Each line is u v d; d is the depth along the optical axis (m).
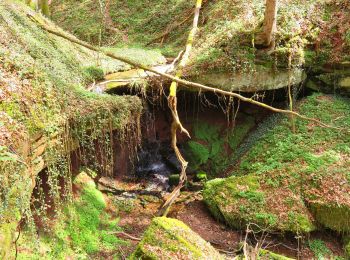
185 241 5.84
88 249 6.54
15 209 4.84
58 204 6.04
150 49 12.39
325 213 6.92
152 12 14.37
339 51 9.38
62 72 7.36
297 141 8.42
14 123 5.11
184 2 13.77
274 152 8.38
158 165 9.55
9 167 4.74
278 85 9.35
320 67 9.59
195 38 11.11
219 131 9.85
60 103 6.16
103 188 8.16
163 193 8.65
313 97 9.48
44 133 5.58
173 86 6.29
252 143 9.23
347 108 8.96
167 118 9.90
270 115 9.80
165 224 6.11
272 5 8.44
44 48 7.63
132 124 7.41
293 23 9.53
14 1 8.96
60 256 6.06
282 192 7.38
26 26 8.00
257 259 6.34
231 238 7.12
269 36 8.95
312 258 6.64
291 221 6.92
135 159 9.20
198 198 8.34
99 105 6.57
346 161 7.59
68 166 6.31
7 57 6.00
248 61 9.05
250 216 7.14
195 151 9.53
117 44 13.52
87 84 8.30
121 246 6.79
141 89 8.66
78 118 6.25
